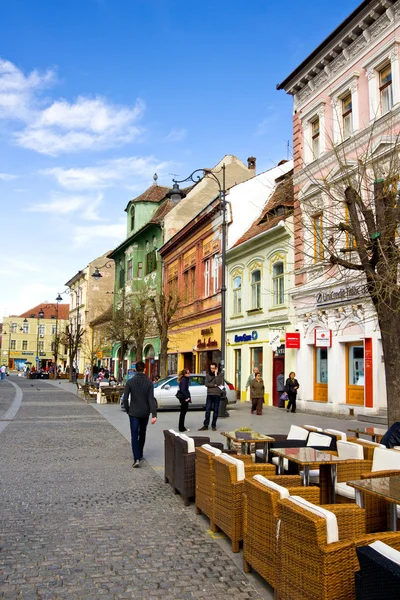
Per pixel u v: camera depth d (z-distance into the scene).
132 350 48.03
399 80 17.41
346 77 20.06
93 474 9.50
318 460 6.11
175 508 7.32
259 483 4.88
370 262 9.56
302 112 23.00
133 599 4.50
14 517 6.80
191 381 23.22
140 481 8.98
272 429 15.98
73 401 28.84
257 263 27.14
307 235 22.12
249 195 31.19
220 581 4.89
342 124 20.61
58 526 6.44
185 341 36.91
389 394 9.24
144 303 34.91
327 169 20.30
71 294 80.38
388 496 4.37
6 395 33.88
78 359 75.44
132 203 48.78
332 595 3.50
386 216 9.69
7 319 125.00
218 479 6.12
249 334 27.72
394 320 9.22
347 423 17.25
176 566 5.23
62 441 13.50
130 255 48.81
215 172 39.75
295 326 23.34
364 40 19.31
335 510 4.25
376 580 2.92
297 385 21.62
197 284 34.84
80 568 5.15
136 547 5.74
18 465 10.27
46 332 127.25
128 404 10.34
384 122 16.53
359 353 19.66
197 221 34.00
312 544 3.66
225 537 6.11
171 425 17.19
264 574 4.61
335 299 20.27
